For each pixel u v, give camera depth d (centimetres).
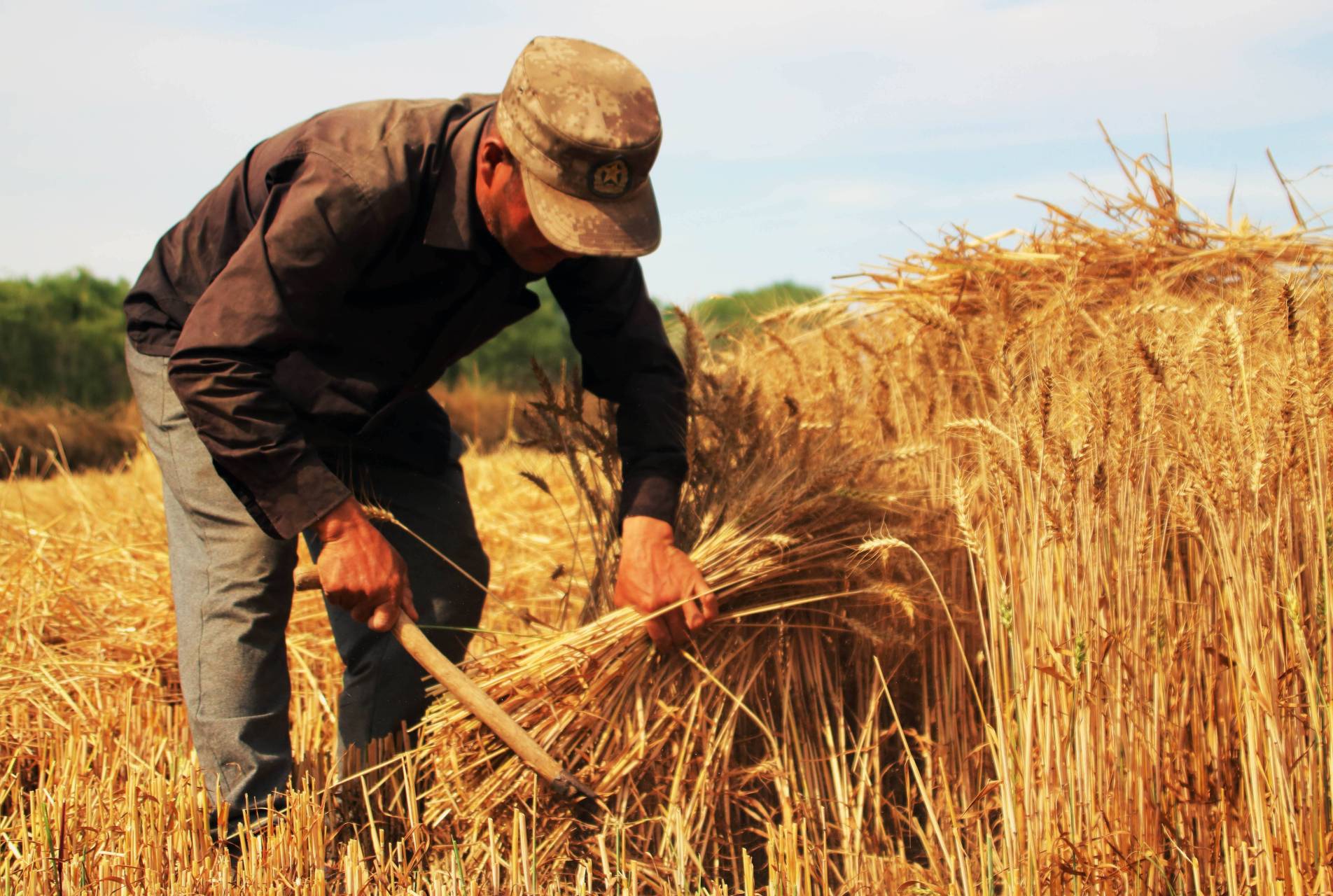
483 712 220
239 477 207
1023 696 198
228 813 221
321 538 214
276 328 205
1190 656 203
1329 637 176
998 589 204
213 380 201
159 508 489
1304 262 292
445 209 215
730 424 280
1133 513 198
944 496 267
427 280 224
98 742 254
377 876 204
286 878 199
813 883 230
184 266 232
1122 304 267
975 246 341
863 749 249
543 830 228
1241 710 187
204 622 226
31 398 1342
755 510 258
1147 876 190
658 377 260
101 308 1653
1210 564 197
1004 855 193
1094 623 193
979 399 279
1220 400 196
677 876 214
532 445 281
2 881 194
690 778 240
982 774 254
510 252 226
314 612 377
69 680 303
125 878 193
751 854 246
